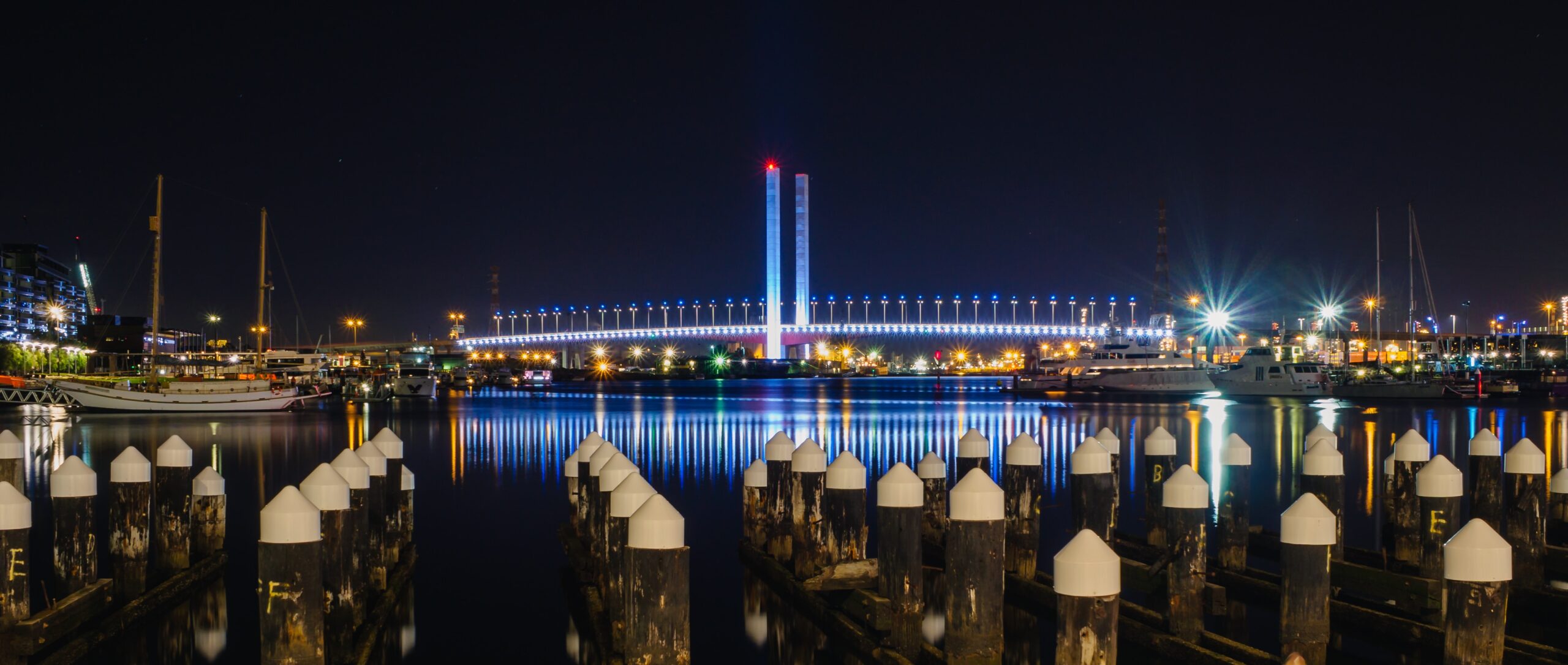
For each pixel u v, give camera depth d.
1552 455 37.47
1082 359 111.00
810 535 14.83
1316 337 138.62
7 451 15.77
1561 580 16.25
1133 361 109.62
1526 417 65.00
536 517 23.55
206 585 16.67
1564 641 13.69
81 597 13.17
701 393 127.00
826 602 14.07
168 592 15.25
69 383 72.75
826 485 14.88
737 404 88.75
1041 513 22.53
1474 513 16.06
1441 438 47.12
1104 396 104.31
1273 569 17.17
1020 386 111.69
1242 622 14.43
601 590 14.81
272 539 9.99
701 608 15.77
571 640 14.55
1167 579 13.23
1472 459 16.14
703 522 22.58
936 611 14.89
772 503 16.39
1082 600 9.06
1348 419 63.34
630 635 9.69
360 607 13.87
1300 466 32.59
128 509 14.66
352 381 101.94
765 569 16.70
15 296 164.12
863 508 14.42
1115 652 9.10
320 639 9.98
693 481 29.50
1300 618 11.19
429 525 22.53
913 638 12.05
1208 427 54.00
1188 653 12.27
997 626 10.80
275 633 9.90
